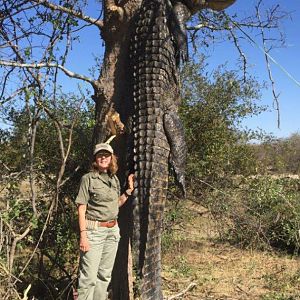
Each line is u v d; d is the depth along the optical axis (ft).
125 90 16.88
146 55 15.84
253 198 28.12
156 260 14.57
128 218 16.81
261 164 32.42
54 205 18.48
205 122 29.81
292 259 29.22
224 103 30.91
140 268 14.47
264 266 27.53
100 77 17.53
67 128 20.02
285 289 22.99
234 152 30.76
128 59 16.78
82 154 21.40
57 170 21.40
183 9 16.19
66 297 19.35
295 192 30.45
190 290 22.44
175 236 31.32
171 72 15.97
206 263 27.76
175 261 27.12
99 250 15.56
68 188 20.99
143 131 15.34
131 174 15.55
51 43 17.58
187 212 29.43
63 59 17.74
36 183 22.11
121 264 17.13
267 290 23.02
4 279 17.12
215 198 27.53
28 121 19.22
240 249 30.73
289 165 36.17
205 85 30.78
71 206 20.92
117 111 17.01
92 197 15.53
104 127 16.79
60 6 17.47
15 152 20.44
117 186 15.90
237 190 29.19
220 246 31.50
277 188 28.27
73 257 20.85
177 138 15.55
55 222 19.89
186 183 28.30
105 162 15.61
